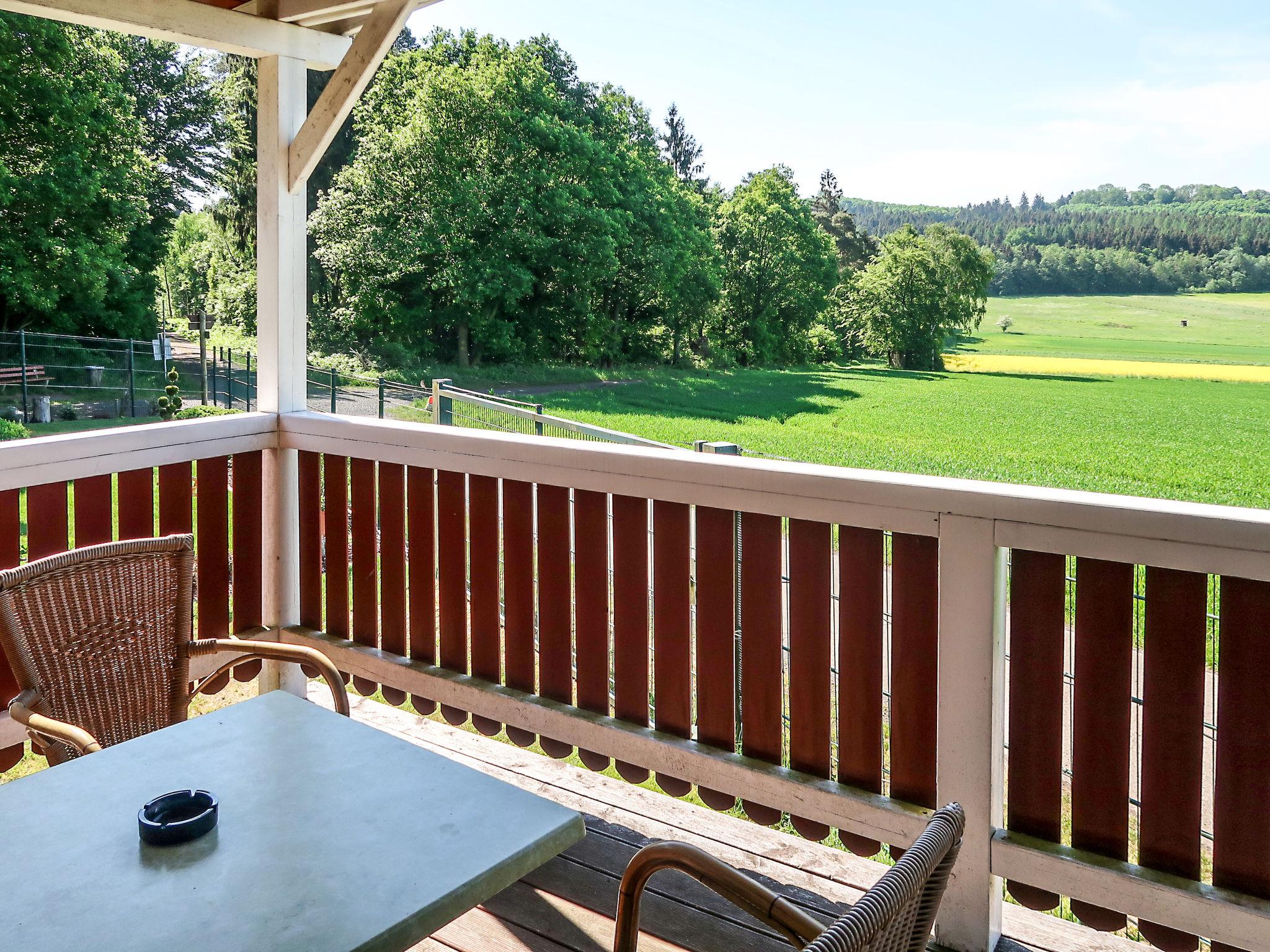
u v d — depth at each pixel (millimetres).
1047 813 1998
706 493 2348
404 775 1380
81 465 2711
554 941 2029
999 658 2049
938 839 768
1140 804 1889
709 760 2393
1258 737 1753
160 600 2098
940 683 2051
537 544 2709
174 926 1025
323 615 3348
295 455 3311
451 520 2895
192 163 7848
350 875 1126
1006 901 2314
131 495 2879
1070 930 2152
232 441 3119
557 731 2670
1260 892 1775
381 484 3051
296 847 1187
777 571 2297
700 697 2443
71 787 1343
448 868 1146
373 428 3008
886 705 2842
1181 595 1800
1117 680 1890
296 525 3342
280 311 3223
